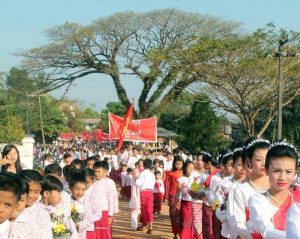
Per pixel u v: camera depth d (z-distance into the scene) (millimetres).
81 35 40719
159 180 20109
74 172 9156
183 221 13000
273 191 4797
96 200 10109
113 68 42156
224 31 37531
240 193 5809
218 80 26734
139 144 45500
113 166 29547
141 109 41625
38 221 5344
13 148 9352
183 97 33062
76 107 79750
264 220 4684
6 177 4441
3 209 4430
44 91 44406
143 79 40281
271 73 26328
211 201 10000
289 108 39094
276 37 26812
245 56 26688
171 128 53594
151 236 15180
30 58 42219
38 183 5605
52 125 70000
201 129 38219
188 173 13234
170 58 27891
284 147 4762
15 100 64562
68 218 7516
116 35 39812
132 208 16328
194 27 37375
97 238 11484
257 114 29766
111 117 25344
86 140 63469
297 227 3820
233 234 5855
